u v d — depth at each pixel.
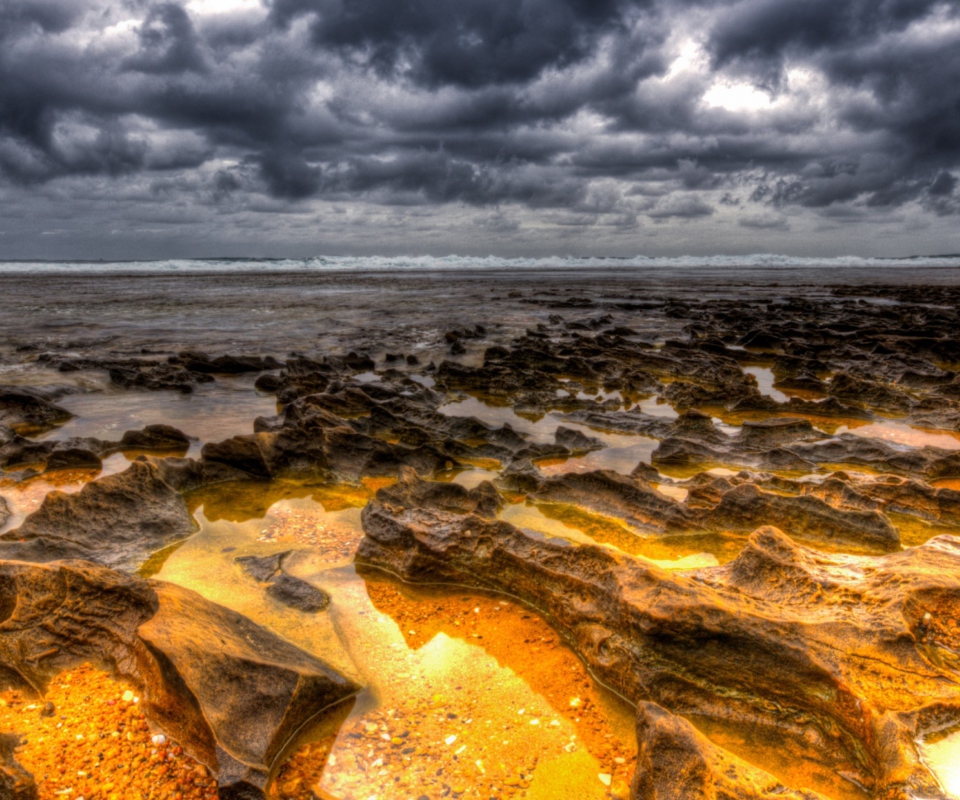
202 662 3.70
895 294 41.72
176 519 6.80
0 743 3.34
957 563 4.89
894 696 3.65
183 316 30.02
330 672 4.14
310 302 38.28
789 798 3.01
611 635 4.39
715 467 8.92
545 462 9.21
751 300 37.81
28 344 19.84
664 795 3.06
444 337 22.42
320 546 6.40
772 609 4.43
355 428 10.52
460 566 5.60
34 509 7.32
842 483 7.28
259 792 3.21
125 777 3.38
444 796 3.35
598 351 18.38
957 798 3.11
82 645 4.40
